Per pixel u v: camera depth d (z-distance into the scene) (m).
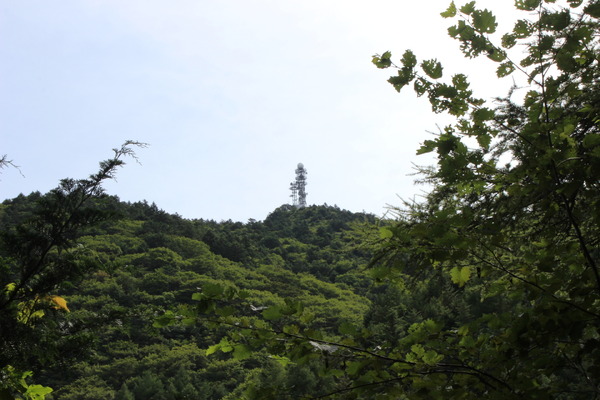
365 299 82.12
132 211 112.44
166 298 72.50
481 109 2.05
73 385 50.56
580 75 2.37
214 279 82.56
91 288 70.31
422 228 2.06
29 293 5.88
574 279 2.11
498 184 2.28
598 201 2.15
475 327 2.05
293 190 152.12
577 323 1.93
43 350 5.91
